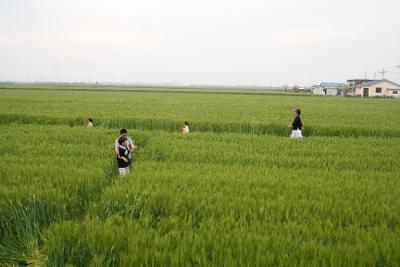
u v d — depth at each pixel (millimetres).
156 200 6797
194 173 8852
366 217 6262
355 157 11789
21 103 34469
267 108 33344
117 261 4816
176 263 4516
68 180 7781
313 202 6852
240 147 13180
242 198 6961
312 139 15945
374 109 36125
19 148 11789
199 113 26625
